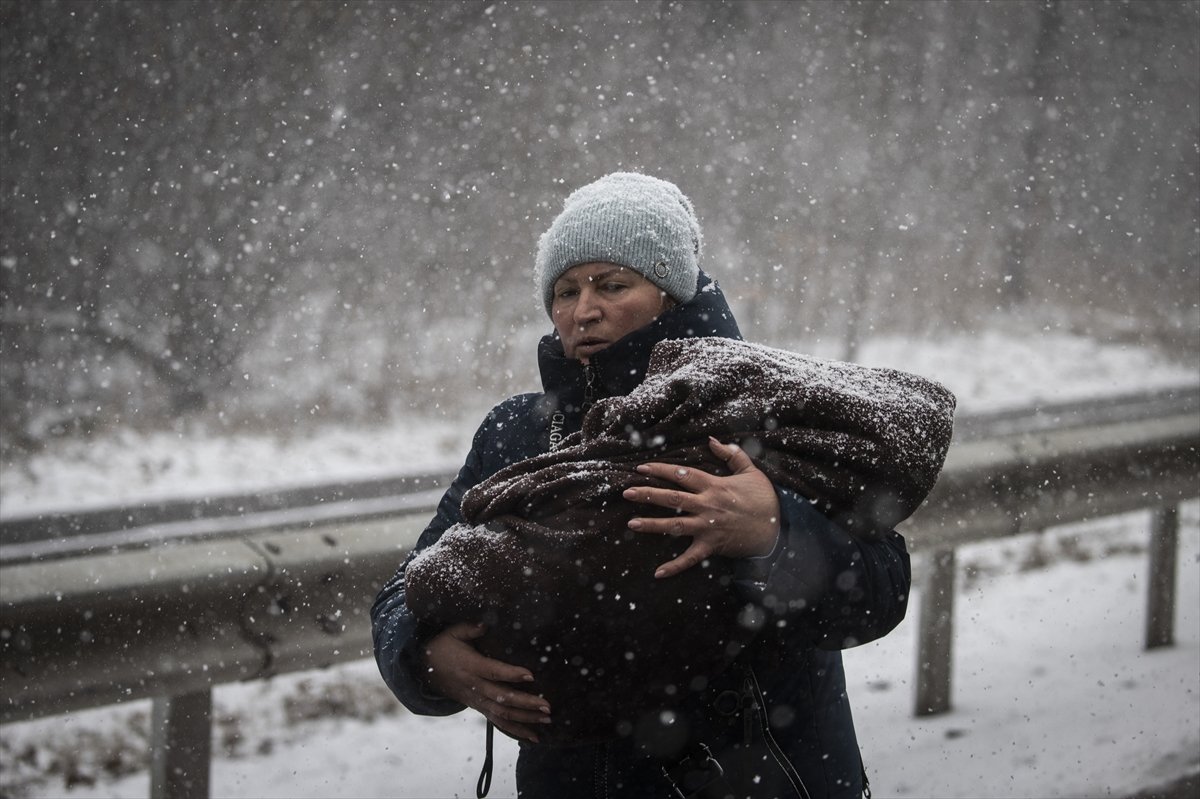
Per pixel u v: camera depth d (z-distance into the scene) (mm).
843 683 2275
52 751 4770
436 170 14422
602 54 16094
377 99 14164
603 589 1913
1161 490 5691
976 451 5199
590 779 2141
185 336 11883
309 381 11805
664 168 16656
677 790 2061
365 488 6359
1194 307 18953
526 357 13172
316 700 5340
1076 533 8234
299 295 13008
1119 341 17109
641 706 1990
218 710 5176
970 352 15953
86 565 3309
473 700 2031
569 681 1964
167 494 5711
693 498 1890
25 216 11914
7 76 11992
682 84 16984
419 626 2088
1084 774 4238
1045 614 6410
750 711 2062
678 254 2215
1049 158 21203
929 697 4938
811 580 1952
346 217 13664
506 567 1942
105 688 3285
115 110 12555
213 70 13141
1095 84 22469
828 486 1972
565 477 1979
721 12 17562
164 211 12594
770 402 2014
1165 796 4117
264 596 3586
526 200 14938
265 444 10484
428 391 12047
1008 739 4625
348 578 3783
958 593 6824
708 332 2236
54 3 12234
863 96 19172
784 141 17969
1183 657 5578
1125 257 20672
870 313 16547
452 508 2412
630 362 2197
